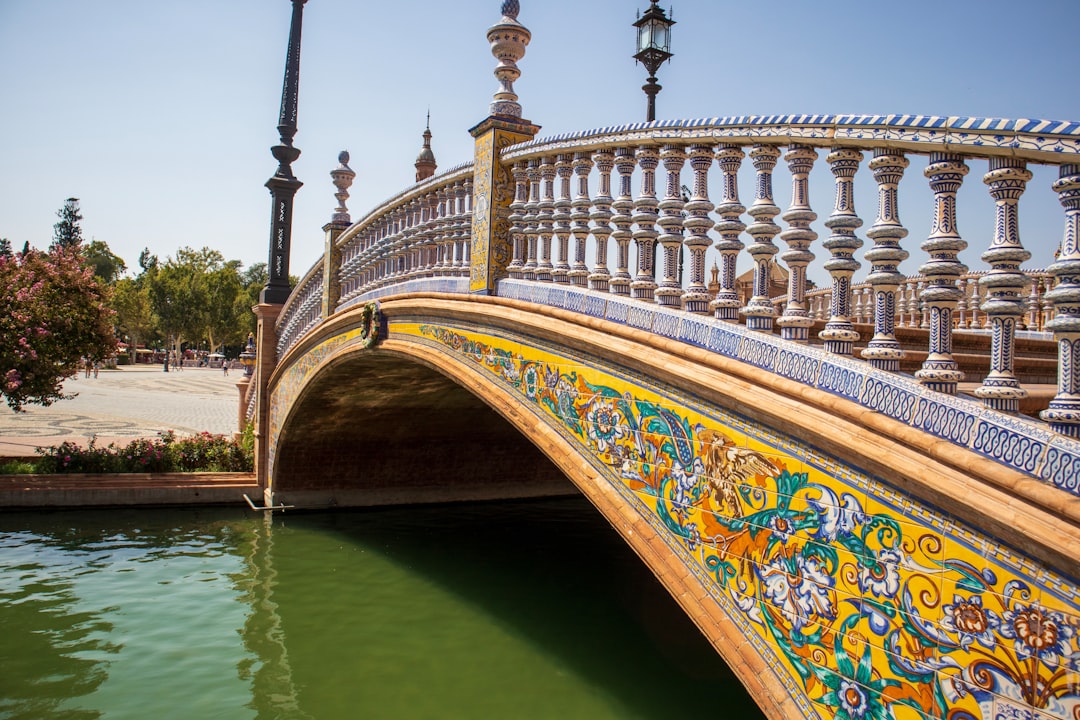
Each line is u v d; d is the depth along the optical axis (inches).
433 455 677.9
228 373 2699.3
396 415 579.5
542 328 236.2
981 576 113.7
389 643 348.2
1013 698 109.0
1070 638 102.3
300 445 620.4
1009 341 118.3
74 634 354.3
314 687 301.6
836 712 135.6
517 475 724.0
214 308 2834.6
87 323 686.5
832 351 147.3
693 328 182.4
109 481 620.4
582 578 456.8
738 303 177.0
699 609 169.5
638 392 196.9
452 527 597.0
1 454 697.6
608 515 202.5
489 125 282.7
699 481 173.5
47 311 663.1
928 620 120.8
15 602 396.2
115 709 281.7
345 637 355.6
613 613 391.5
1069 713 102.3
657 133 200.2
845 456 136.6
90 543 518.6
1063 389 111.9
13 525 560.4
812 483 143.5
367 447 646.5
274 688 299.7
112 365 2207.2
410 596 417.1
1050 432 108.0
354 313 410.0
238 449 701.9
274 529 574.2
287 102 745.0
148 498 625.6
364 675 313.4
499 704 285.3
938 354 128.7
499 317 261.1
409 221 374.0
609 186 230.1
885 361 136.8
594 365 216.2
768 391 154.8
